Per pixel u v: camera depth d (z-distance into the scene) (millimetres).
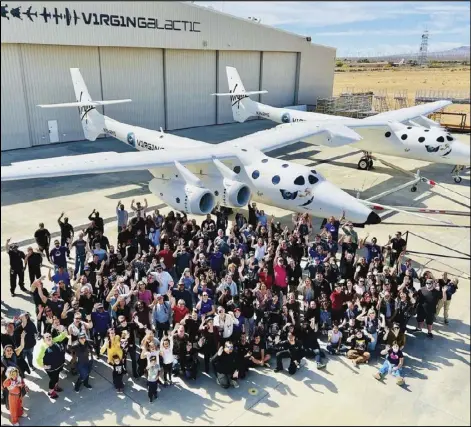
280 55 48281
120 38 33344
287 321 10367
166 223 15422
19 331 9258
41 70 30922
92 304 10617
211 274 11805
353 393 9312
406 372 9914
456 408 8750
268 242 13984
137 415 8664
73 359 9547
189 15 37438
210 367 10195
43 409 8766
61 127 33031
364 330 10500
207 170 18266
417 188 23828
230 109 45281
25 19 28250
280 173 17453
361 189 23875
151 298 10984
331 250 13859
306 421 8516
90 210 20547
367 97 44156
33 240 16938
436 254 15844
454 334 11344
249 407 8922
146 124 38219
